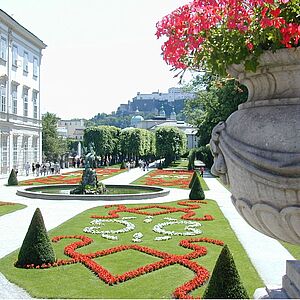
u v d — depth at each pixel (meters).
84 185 22.38
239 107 3.76
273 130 3.26
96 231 12.72
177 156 66.81
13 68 41.00
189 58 3.97
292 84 3.33
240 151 3.39
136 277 8.27
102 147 65.25
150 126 119.94
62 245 10.88
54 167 43.31
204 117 44.66
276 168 3.14
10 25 39.44
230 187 3.72
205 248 10.48
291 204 3.15
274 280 8.09
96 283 7.90
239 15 3.33
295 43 3.20
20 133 43.03
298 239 3.34
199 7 3.55
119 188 26.44
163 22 3.76
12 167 41.06
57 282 7.93
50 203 19.45
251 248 10.73
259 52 3.33
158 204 18.92
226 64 3.56
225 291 5.66
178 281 7.99
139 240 11.54
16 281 7.94
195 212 16.78
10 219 15.05
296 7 3.23
